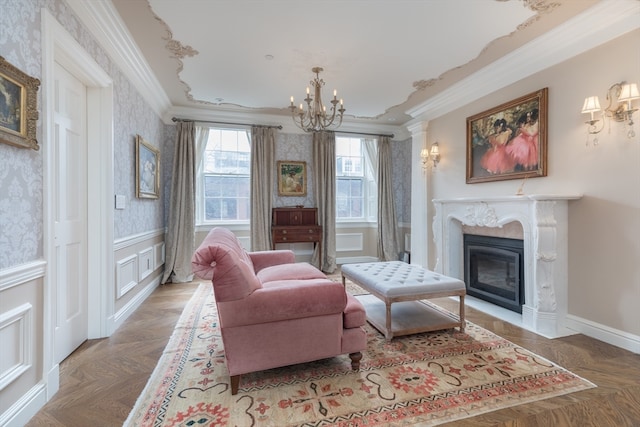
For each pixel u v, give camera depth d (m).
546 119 2.80
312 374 1.93
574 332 2.58
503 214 3.02
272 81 3.62
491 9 2.30
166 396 1.71
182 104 4.46
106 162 2.53
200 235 4.85
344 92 3.97
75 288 2.30
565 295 2.66
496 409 1.59
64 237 2.16
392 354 2.20
